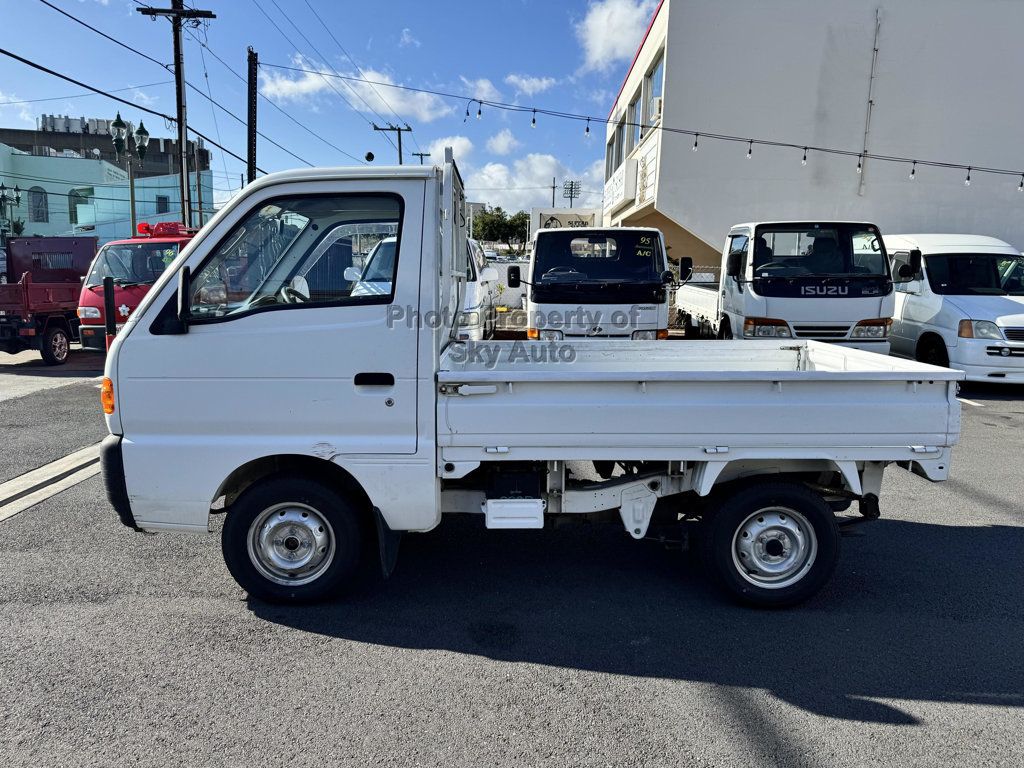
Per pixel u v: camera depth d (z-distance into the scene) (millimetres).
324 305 3625
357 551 3846
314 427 3662
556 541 4969
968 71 16531
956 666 3363
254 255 3693
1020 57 16453
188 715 2959
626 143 24078
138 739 2801
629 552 4777
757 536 3859
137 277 12492
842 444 3627
